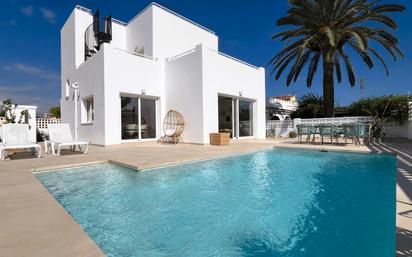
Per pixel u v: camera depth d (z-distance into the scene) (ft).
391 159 22.09
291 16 43.65
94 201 11.45
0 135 23.95
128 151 25.70
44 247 5.79
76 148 28.76
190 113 34.50
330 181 15.12
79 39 43.34
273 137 49.88
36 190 10.94
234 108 40.57
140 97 36.24
